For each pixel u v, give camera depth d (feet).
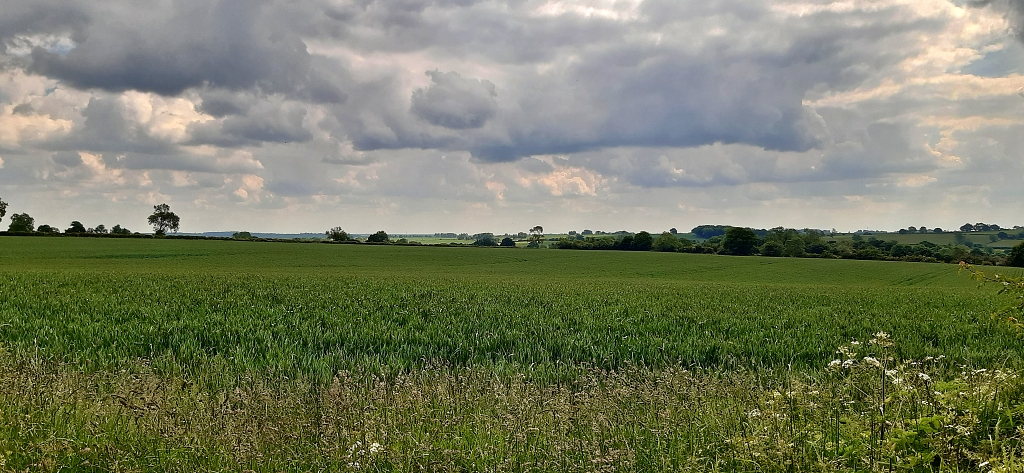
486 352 40.52
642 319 59.16
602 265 263.70
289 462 16.94
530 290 100.37
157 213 498.28
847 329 55.57
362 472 16.08
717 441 17.79
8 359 28.45
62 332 44.83
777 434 16.58
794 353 41.81
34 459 15.98
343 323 51.83
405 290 94.22
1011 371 19.22
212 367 33.14
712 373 34.35
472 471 16.34
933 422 16.01
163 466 16.17
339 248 327.88
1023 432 15.17
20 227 419.74
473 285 112.68
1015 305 20.18
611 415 20.61
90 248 272.10
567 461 16.52
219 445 17.37
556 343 43.32
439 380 26.94
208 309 60.80
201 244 326.85
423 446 16.66
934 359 34.09
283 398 23.61
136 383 23.50
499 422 19.67
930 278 224.33
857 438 16.33
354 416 20.15
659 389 24.11
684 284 145.89
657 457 17.13
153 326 47.14
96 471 16.02
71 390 21.99
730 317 62.39
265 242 372.58
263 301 70.95
